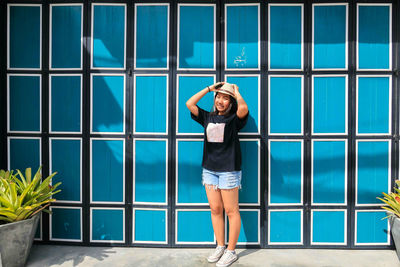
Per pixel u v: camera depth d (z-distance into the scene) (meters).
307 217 2.74
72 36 2.75
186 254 2.64
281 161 2.73
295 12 2.69
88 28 2.73
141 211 2.78
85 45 2.74
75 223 2.80
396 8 2.67
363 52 2.69
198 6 2.71
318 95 2.71
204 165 2.46
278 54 2.70
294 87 2.71
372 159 2.71
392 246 2.74
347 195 2.72
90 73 2.75
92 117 2.76
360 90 2.70
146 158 2.75
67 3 2.74
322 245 2.75
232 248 2.46
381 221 2.74
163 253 2.66
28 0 2.75
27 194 2.38
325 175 2.73
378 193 2.73
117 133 2.75
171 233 2.76
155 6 2.71
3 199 2.21
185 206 2.75
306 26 2.69
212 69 2.71
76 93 2.76
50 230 2.80
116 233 2.79
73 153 2.78
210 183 2.43
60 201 2.79
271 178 2.73
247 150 2.72
